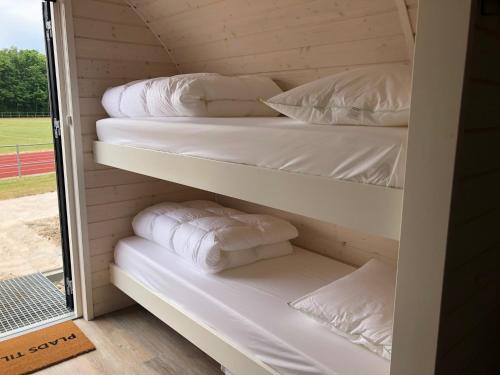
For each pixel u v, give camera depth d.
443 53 0.82
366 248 2.12
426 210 0.90
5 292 3.00
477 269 1.08
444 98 0.84
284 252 2.26
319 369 1.28
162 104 1.97
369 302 1.45
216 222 2.19
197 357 2.20
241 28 2.12
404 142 0.99
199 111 1.88
